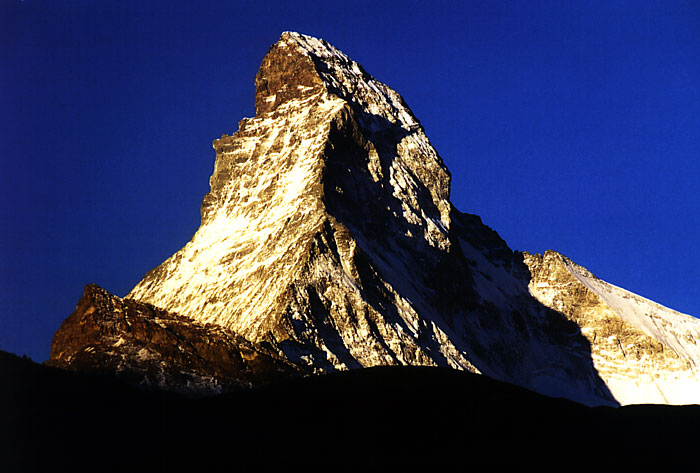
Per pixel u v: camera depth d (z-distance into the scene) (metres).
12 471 123.25
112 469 124.81
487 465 135.38
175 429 141.00
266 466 128.25
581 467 138.12
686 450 145.38
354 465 131.38
